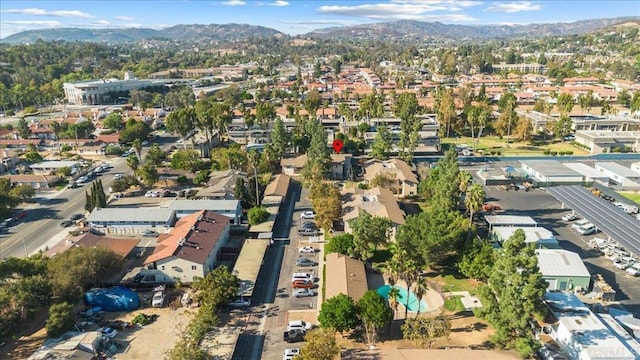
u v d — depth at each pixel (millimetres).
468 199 92250
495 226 97562
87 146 174875
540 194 127062
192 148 164000
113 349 62031
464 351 57844
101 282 77688
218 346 62375
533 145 182375
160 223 100938
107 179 142000
